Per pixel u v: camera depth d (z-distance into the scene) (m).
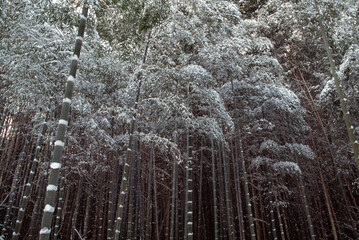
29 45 4.57
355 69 6.37
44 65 4.84
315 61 9.38
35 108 5.59
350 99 6.79
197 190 10.02
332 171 8.48
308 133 8.99
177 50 6.00
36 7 4.36
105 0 4.06
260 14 9.10
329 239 9.09
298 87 9.47
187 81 5.65
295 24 8.50
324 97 7.21
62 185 6.53
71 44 5.36
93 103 6.24
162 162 9.81
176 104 5.06
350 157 7.85
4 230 6.57
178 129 6.26
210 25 6.21
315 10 5.90
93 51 5.39
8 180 8.93
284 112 7.89
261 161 7.42
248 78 7.27
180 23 5.71
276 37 9.59
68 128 6.59
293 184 9.18
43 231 2.53
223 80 7.47
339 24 6.02
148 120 6.86
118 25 5.45
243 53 7.30
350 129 4.64
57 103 5.85
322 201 9.36
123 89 5.82
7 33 4.52
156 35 5.43
